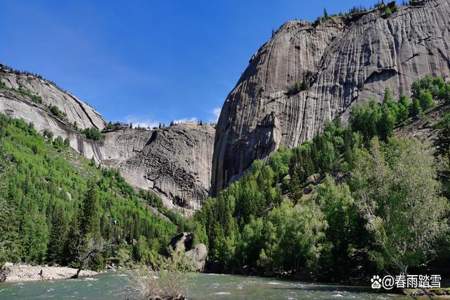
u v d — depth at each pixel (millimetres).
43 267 94188
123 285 57750
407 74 190500
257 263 87375
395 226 44000
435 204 43250
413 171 44062
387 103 159250
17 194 147500
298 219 76875
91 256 103375
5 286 60844
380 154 49312
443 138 64188
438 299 34906
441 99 152250
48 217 146125
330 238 65625
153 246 126125
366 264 57406
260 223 100812
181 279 36125
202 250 114562
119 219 196875
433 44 195875
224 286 54438
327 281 63281
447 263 47906
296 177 138875
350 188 73000
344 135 151875
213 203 156000
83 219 113125
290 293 44531
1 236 69375
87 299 42469
